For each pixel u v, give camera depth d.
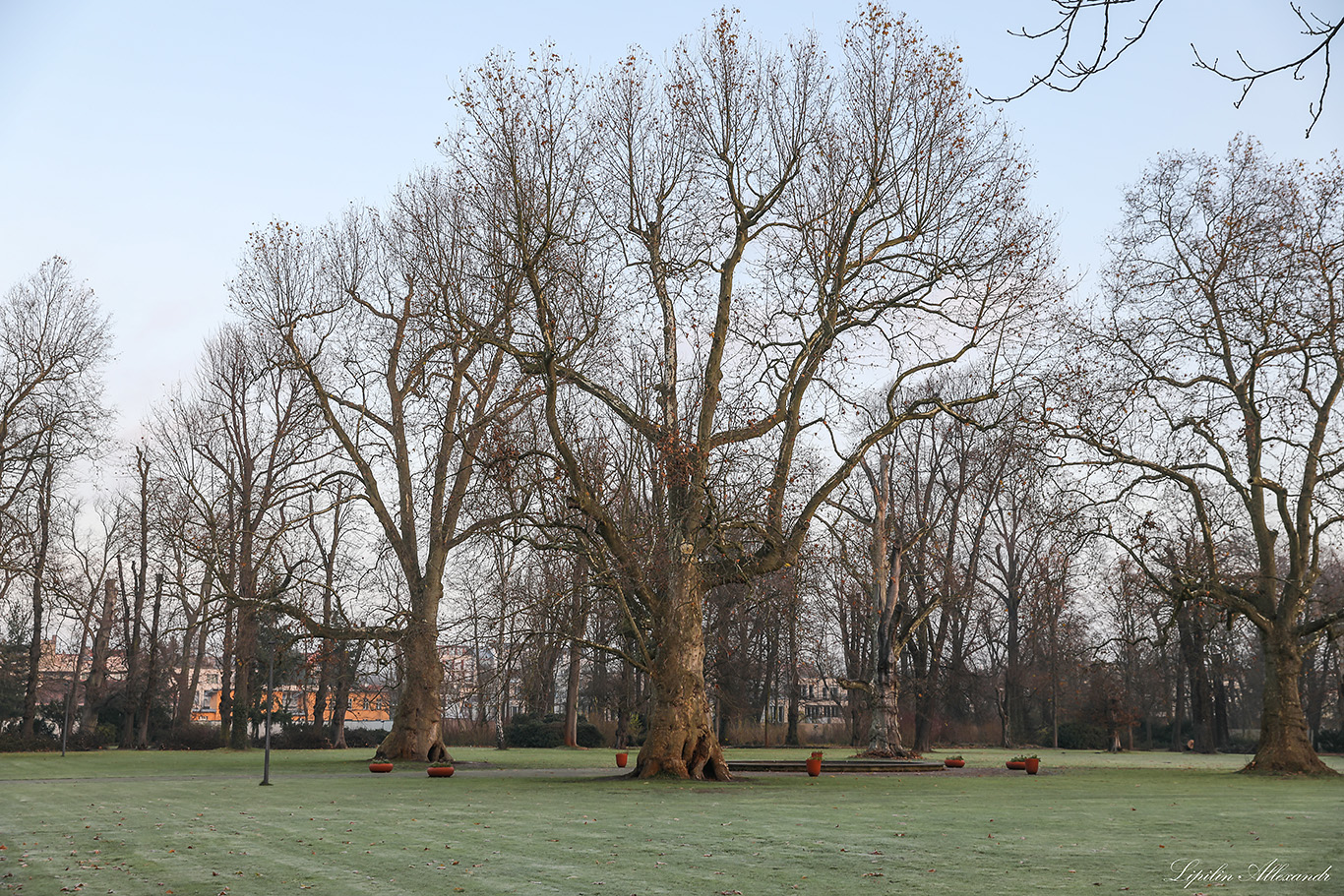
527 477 27.73
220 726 60.91
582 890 9.88
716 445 29.42
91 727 61.31
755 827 15.58
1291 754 35.50
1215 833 14.93
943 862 11.77
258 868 11.30
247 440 57.69
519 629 30.58
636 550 29.69
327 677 65.06
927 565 59.50
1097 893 9.59
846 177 29.03
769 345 30.83
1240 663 76.88
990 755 56.56
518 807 19.28
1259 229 36.53
